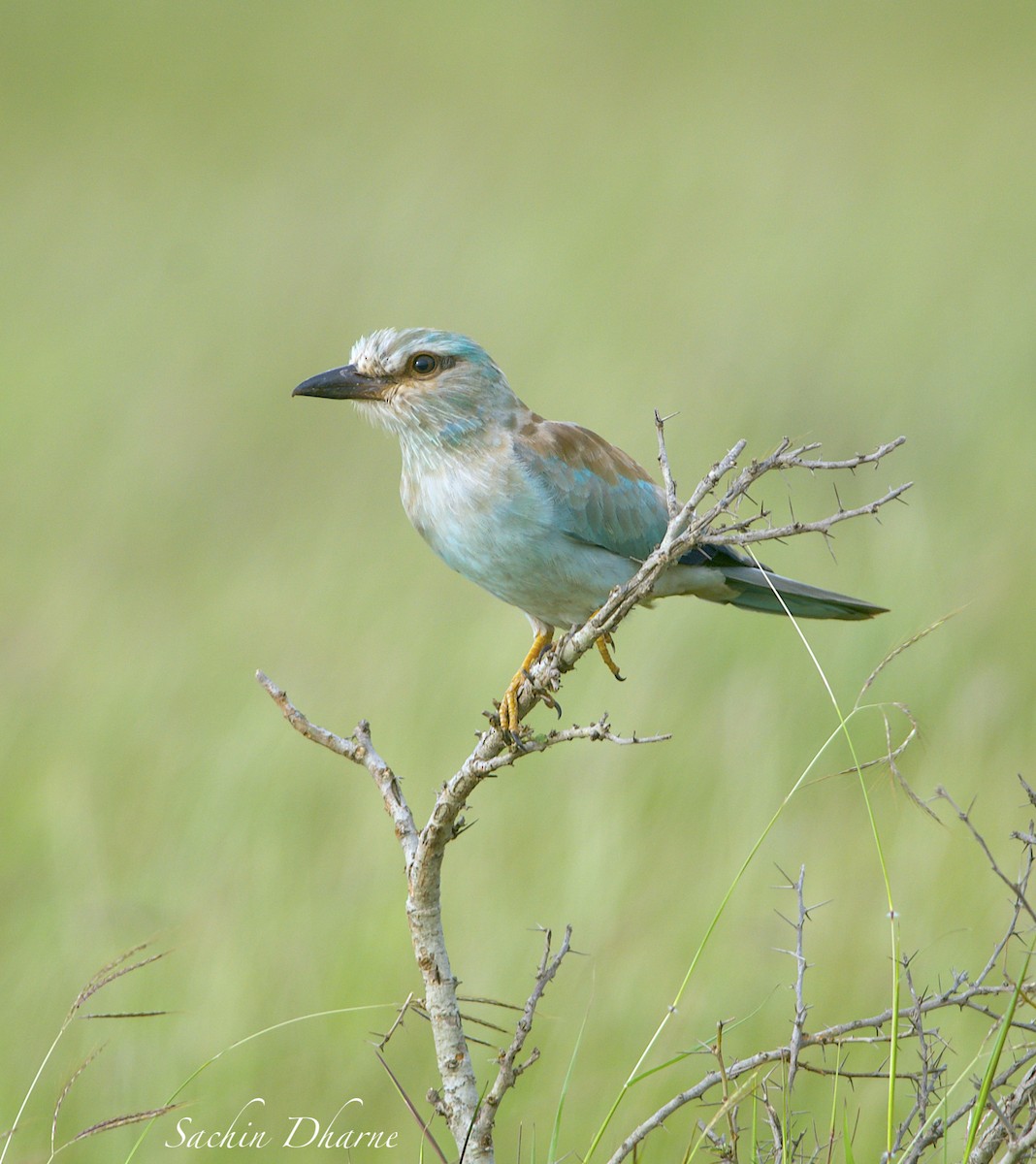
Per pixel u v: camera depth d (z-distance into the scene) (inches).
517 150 1217.4
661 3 1756.9
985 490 585.0
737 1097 217.0
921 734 223.1
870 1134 277.3
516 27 1702.8
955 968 331.6
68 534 644.7
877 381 711.1
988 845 367.6
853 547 546.3
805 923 353.7
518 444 323.6
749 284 901.2
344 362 824.3
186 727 475.2
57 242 1045.8
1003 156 1157.7
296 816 422.9
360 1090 326.3
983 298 840.3
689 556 331.6
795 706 435.2
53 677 516.7
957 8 1624.0
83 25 1648.6
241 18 1717.5
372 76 1517.0
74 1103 322.7
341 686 485.1
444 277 920.3
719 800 399.2
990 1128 206.1
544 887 378.0
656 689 457.4
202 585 590.6
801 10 1695.4
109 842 412.5
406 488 338.3
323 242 994.1
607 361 762.2
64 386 792.9
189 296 922.7
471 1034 335.6
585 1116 305.7
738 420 660.7
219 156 1244.5
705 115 1337.4
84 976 354.0
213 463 695.7
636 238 997.2
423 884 220.7
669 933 355.9
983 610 470.3
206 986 350.0
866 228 999.6
